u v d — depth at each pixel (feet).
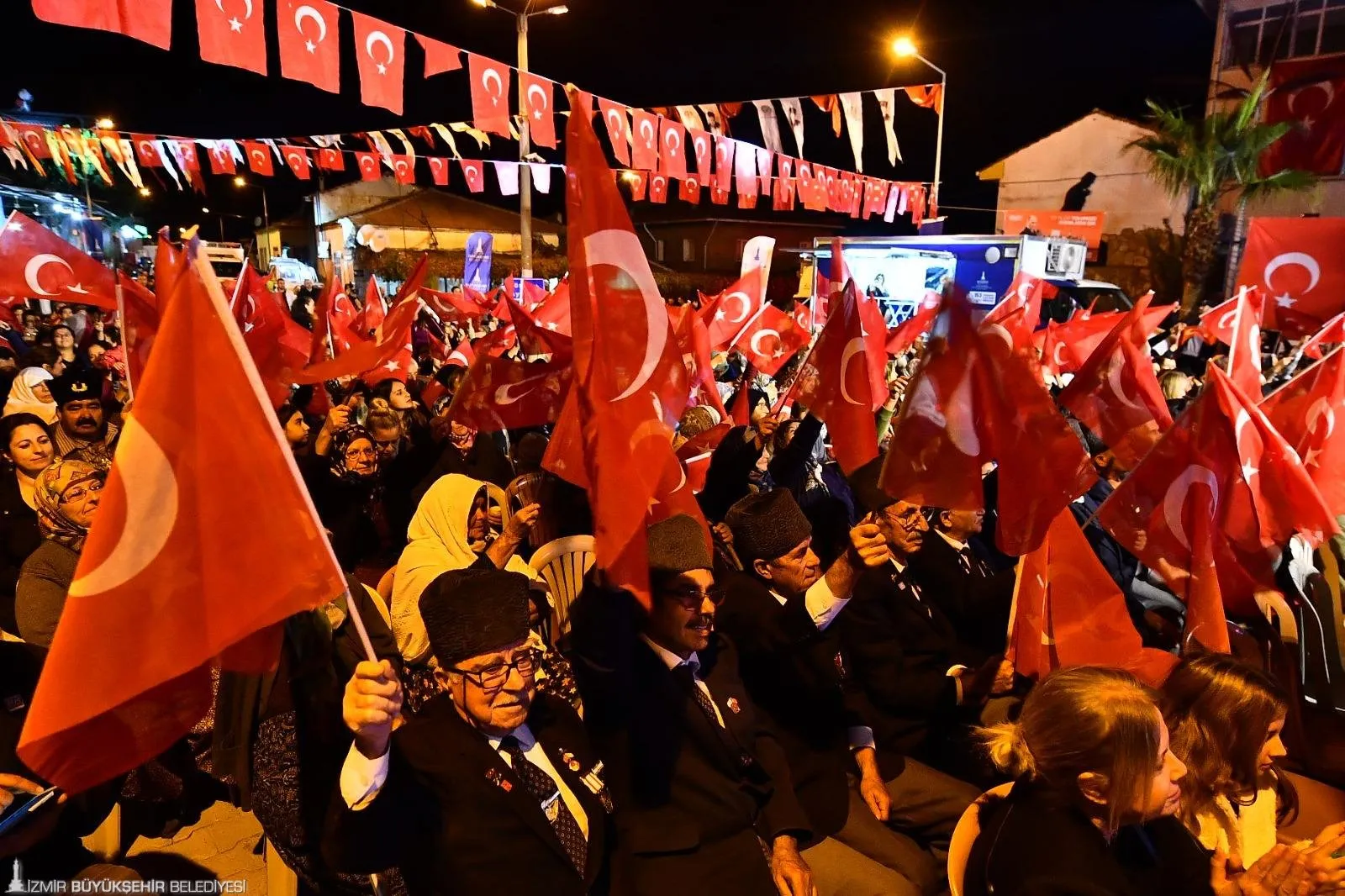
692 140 29.07
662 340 8.24
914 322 24.90
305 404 20.21
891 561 11.25
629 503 7.93
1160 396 13.24
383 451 19.77
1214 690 8.00
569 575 10.95
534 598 10.03
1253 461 10.02
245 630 5.34
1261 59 73.46
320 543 5.54
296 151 38.06
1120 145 82.17
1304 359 33.68
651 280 8.15
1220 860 7.45
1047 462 9.06
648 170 27.45
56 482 10.68
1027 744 6.66
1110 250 83.97
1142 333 13.19
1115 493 10.20
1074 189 85.46
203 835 12.01
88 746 5.28
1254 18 73.26
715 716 8.45
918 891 9.40
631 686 8.14
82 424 17.72
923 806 10.32
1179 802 7.66
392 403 22.97
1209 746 7.95
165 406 5.17
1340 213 70.23
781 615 9.58
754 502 9.96
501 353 20.90
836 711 9.71
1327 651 10.96
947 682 10.77
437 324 39.60
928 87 40.86
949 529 12.23
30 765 5.08
